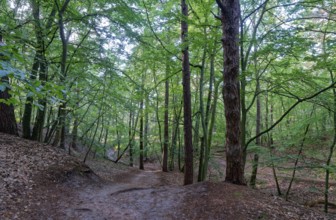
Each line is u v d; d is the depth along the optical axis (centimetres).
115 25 1063
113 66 1158
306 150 1106
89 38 1231
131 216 578
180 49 1009
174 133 2042
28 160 805
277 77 802
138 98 1316
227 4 746
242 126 970
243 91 928
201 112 1017
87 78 1138
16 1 938
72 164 912
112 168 1628
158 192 749
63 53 1016
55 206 586
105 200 688
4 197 550
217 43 946
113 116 1511
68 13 1035
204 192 682
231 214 559
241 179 757
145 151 2114
